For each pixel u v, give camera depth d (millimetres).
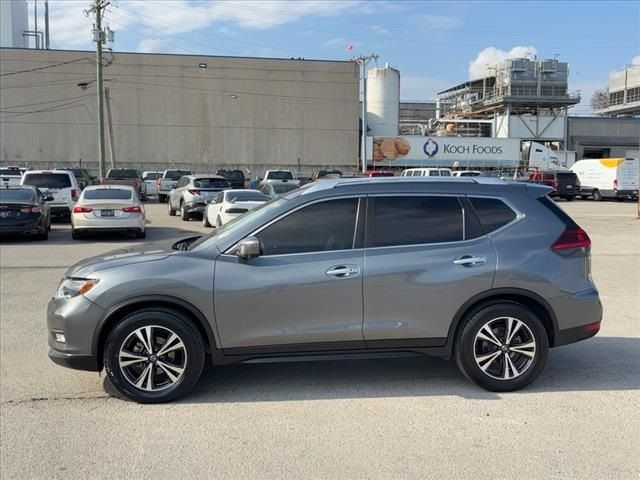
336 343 4742
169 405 4664
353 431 4172
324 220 4848
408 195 4965
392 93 70938
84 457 3803
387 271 4727
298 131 59656
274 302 4641
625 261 12797
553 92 69562
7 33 67875
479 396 4832
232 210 17016
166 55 56656
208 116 57875
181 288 4578
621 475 3566
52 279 10211
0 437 4105
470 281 4789
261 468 3646
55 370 5547
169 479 3523
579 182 39531
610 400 4762
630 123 72875
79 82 55375
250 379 5262
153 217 24344
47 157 55375
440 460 3746
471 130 73938
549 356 5949
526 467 3658
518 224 4973
